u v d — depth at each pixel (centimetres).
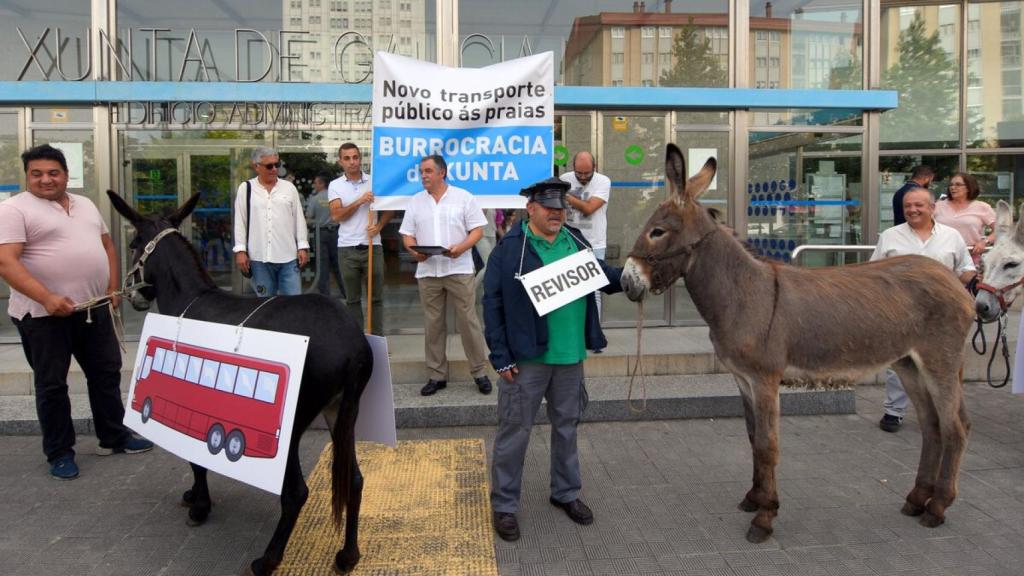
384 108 618
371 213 616
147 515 427
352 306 681
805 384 400
